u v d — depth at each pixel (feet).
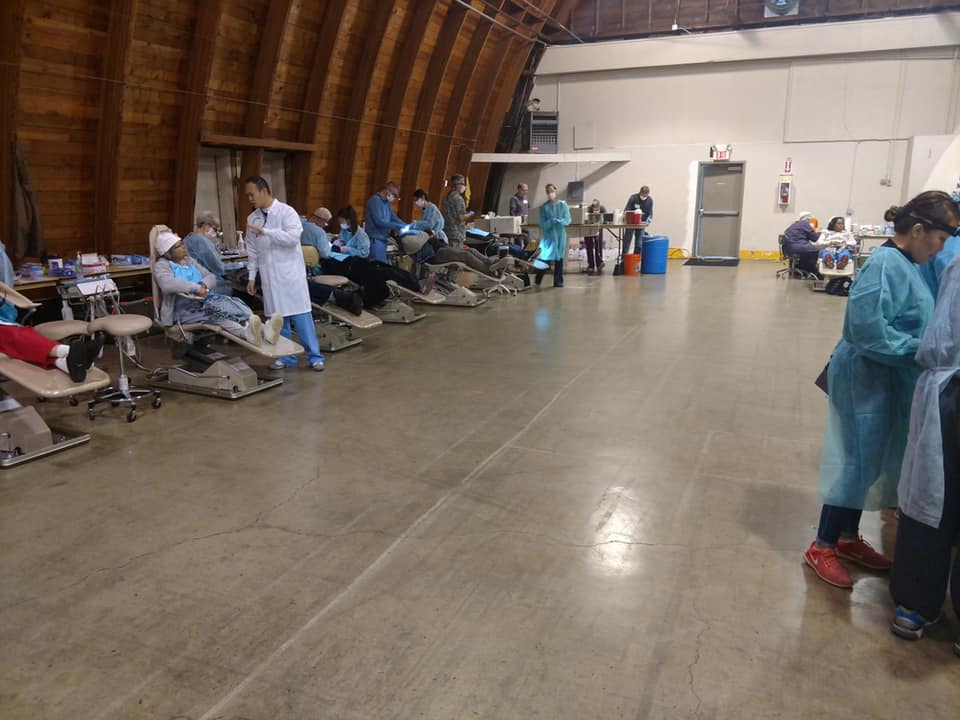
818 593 8.04
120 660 6.87
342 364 18.93
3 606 7.77
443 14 35.06
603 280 37.27
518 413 14.55
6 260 14.14
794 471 11.48
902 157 41.34
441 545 9.13
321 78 29.09
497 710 6.19
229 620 7.51
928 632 7.34
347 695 6.38
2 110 18.21
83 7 19.75
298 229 17.29
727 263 44.50
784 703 6.27
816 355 19.40
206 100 23.70
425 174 40.98
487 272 28.99
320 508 10.17
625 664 6.81
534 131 48.57
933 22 38.78
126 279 23.03
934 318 6.86
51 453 12.26
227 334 15.65
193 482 11.07
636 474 11.40
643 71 46.19
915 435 6.95
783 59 42.86
